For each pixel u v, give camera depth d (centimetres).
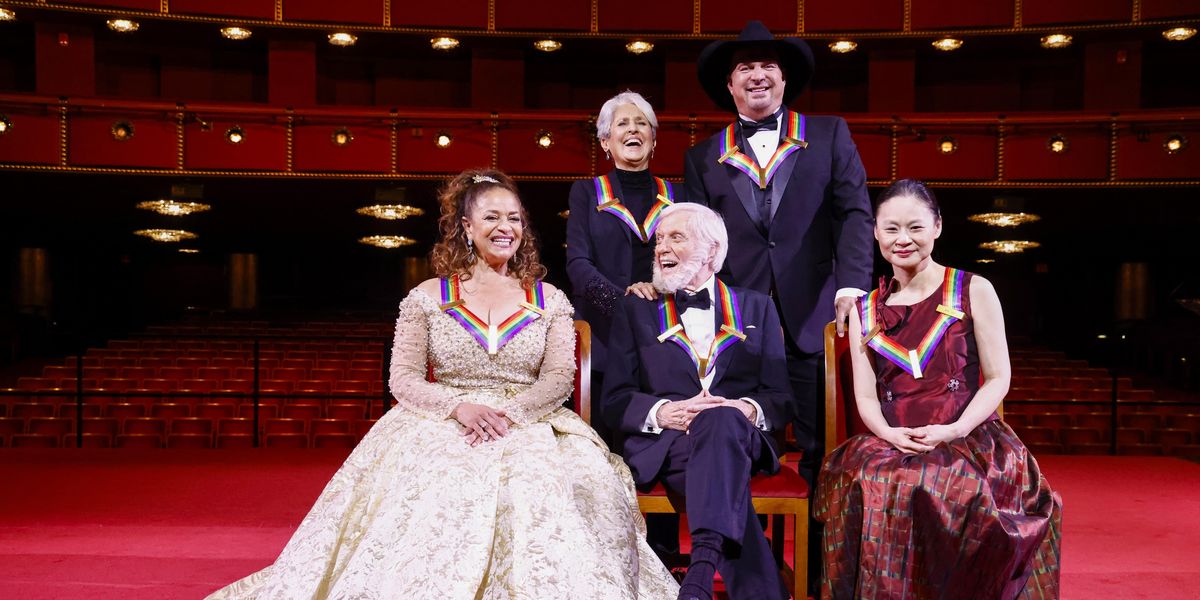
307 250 1856
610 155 354
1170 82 1352
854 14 1223
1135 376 1494
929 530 238
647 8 1241
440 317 286
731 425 257
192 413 980
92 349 1253
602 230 339
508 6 1243
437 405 271
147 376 1125
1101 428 1049
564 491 252
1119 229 1453
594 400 321
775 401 280
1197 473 608
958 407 257
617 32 1245
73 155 1113
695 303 292
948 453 245
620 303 301
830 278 324
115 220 1491
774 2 1231
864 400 268
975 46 1282
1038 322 1822
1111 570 344
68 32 1235
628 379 291
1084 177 1123
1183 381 1412
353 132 1155
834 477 256
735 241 323
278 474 584
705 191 334
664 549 327
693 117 1130
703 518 243
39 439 921
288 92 1294
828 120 333
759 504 265
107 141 1119
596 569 240
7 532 398
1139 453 1011
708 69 342
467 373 283
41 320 1638
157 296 1906
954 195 1202
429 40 1290
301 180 1169
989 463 246
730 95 355
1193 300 965
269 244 1786
